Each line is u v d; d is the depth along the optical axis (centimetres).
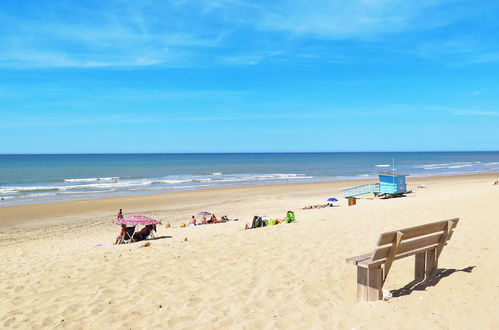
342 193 3728
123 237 1291
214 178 6219
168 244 973
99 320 511
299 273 678
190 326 481
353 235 972
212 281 654
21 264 856
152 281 666
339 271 683
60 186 4769
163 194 3825
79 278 700
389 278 633
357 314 486
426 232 577
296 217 1664
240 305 541
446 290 556
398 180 2997
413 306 500
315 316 491
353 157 19012
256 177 6419
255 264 741
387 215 1315
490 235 876
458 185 3784
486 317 465
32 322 512
